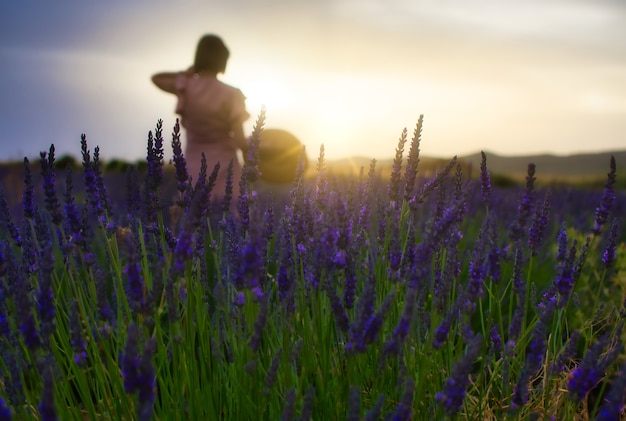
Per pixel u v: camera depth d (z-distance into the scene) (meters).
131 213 2.73
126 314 2.16
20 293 1.50
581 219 6.68
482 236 2.13
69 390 1.95
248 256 1.62
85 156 2.29
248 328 1.91
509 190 9.81
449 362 2.17
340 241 1.93
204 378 2.00
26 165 2.27
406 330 1.59
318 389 2.04
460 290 2.12
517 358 2.27
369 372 2.18
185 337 2.04
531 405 2.25
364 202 2.61
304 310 2.15
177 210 2.94
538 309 2.34
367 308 1.66
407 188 2.16
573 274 2.17
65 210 2.22
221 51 5.67
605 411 1.23
